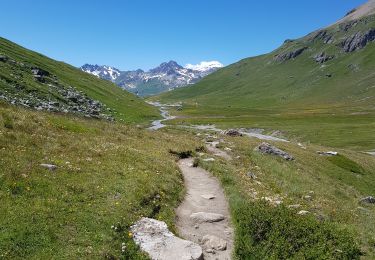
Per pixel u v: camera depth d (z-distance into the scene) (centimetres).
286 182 3638
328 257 1755
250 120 17538
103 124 4541
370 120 17400
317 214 2522
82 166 2386
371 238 2250
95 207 1842
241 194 2597
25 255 1427
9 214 1622
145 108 18175
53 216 1678
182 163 3544
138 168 2653
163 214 2038
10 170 1991
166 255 1614
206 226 2091
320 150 7031
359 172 6203
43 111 4588
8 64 9575
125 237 1670
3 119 2858
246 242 1858
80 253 1480
